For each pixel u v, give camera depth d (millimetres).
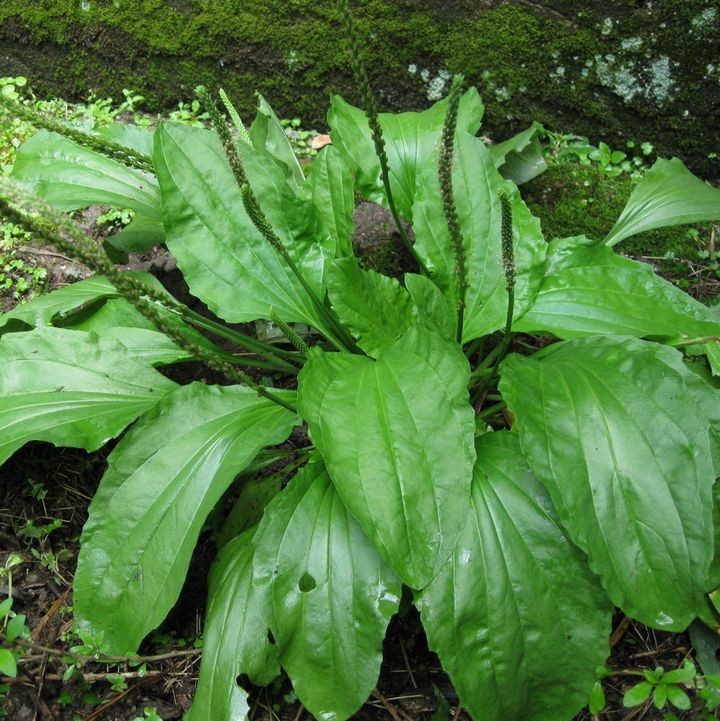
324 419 486
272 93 884
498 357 605
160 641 563
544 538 489
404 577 452
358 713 531
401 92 862
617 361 516
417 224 619
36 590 575
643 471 478
